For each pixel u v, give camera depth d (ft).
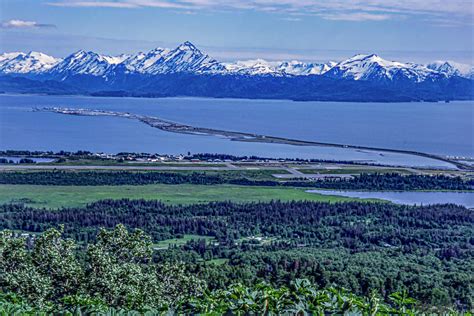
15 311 79.41
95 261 143.43
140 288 143.74
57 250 149.07
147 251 161.58
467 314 81.87
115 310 80.74
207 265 255.91
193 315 76.89
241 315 73.36
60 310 83.61
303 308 72.23
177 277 158.20
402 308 75.56
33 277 135.74
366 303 75.41
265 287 75.20
